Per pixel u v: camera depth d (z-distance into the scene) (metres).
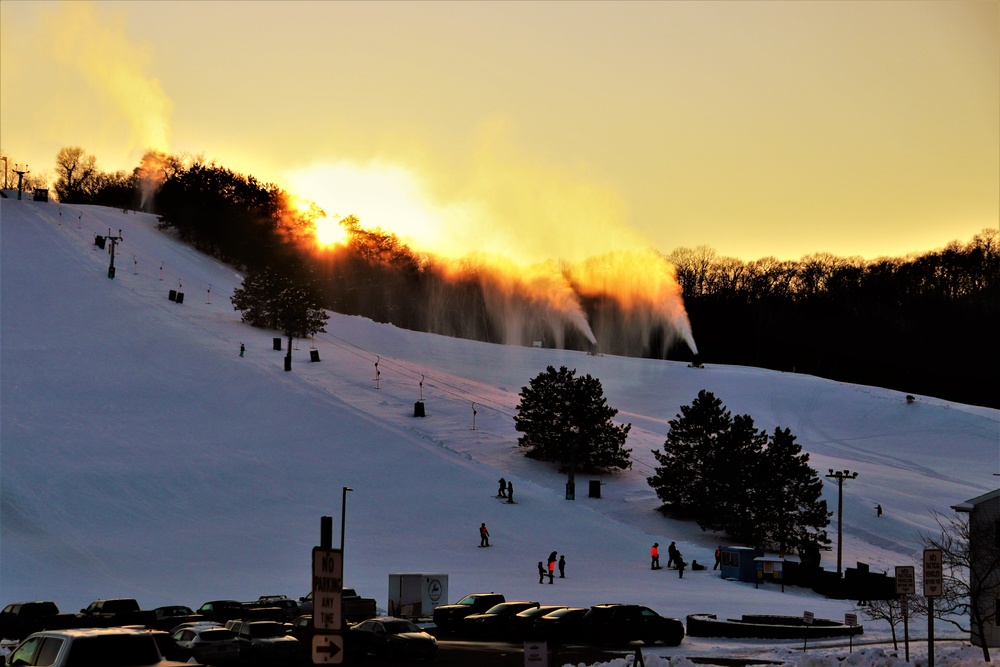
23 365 110.44
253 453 92.12
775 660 38.69
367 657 39.25
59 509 76.12
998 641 40.03
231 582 62.59
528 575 67.38
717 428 90.75
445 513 82.44
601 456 100.00
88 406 100.31
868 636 47.31
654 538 81.50
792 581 68.38
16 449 87.00
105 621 44.31
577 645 43.72
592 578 67.44
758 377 164.00
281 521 77.44
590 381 101.44
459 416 114.62
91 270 156.50
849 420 140.88
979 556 38.34
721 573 71.25
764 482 83.31
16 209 189.88
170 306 145.75
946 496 104.75
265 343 134.50
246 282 144.00
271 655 37.16
